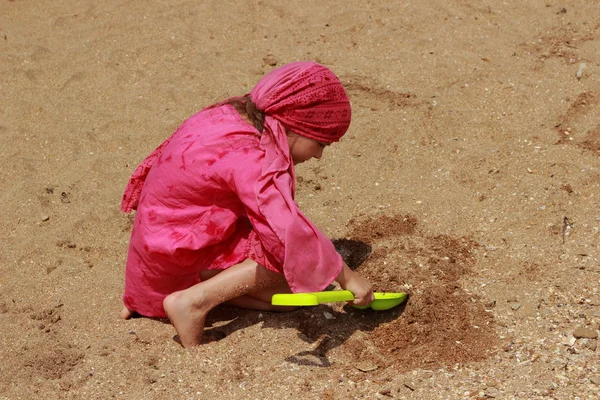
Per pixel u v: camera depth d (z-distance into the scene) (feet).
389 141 14.44
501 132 14.49
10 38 18.30
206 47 17.84
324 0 19.43
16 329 10.84
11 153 14.76
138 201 11.19
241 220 10.44
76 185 13.93
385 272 11.33
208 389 9.55
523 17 18.31
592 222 11.87
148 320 10.95
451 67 16.49
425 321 10.46
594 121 14.51
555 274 10.92
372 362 9.90
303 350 10.09
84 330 10.82
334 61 17.08
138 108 15.93
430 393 9.18
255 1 19.43
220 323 10.73
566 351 9.59
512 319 10.25
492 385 9.20
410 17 18.48
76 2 19.77
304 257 9.55
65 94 16.47
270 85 9.85
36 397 9.63
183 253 10.20
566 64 16.37
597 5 18.57
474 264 11.39
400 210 12.73
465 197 12.85
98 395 9.59
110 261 12.30
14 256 12.34
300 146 10.13
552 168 13.24
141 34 18.31
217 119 10.25
